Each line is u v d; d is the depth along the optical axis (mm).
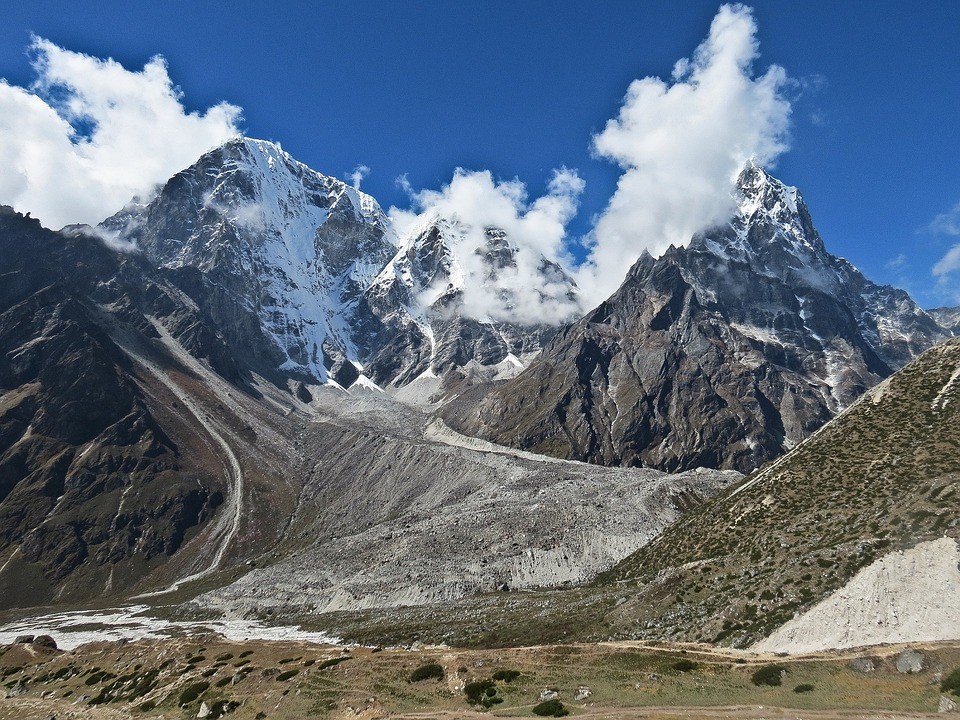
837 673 50219
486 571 167250
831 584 71250
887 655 50125
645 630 85438
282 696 66688
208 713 68062
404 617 144750
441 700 58531
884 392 116000
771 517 102375
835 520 87000
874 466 95375
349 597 173875
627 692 53188
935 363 113750
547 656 63781
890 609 63469
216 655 87438
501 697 56531
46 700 91938
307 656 78750
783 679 51438
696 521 132500
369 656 71438
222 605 199875
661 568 120000
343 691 64062
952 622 58969
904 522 75188
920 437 96000
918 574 65125
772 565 83812
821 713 43469
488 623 120438
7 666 115375
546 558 167500
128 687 86562
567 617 110062
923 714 41125
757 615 74062
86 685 93500
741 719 43531
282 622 169125
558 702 51688
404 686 62906
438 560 181125
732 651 63875
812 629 66000
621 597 111500
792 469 111562
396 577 176125
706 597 85875
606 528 178250
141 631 178500
